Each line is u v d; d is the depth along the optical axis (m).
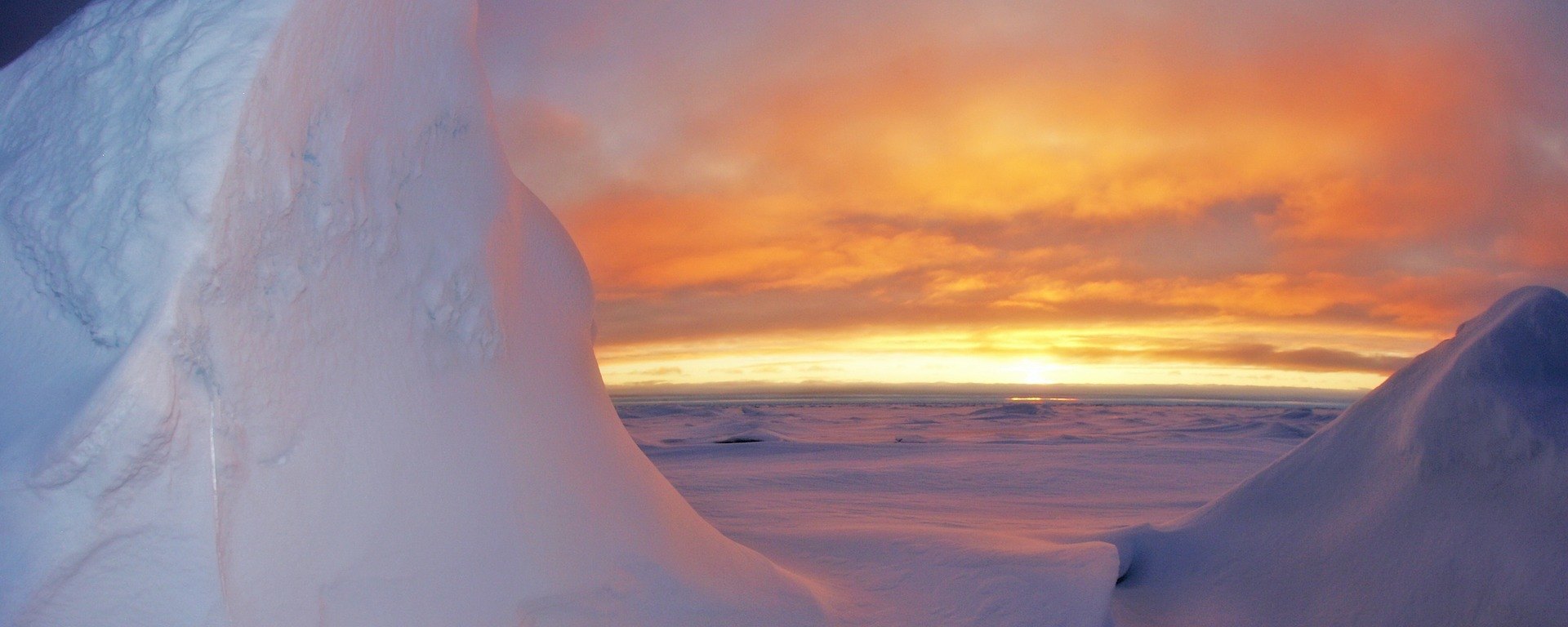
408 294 2.00
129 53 1.50
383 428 1.85
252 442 1.49
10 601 1.14
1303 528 3.79
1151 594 3.90
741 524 5.18
